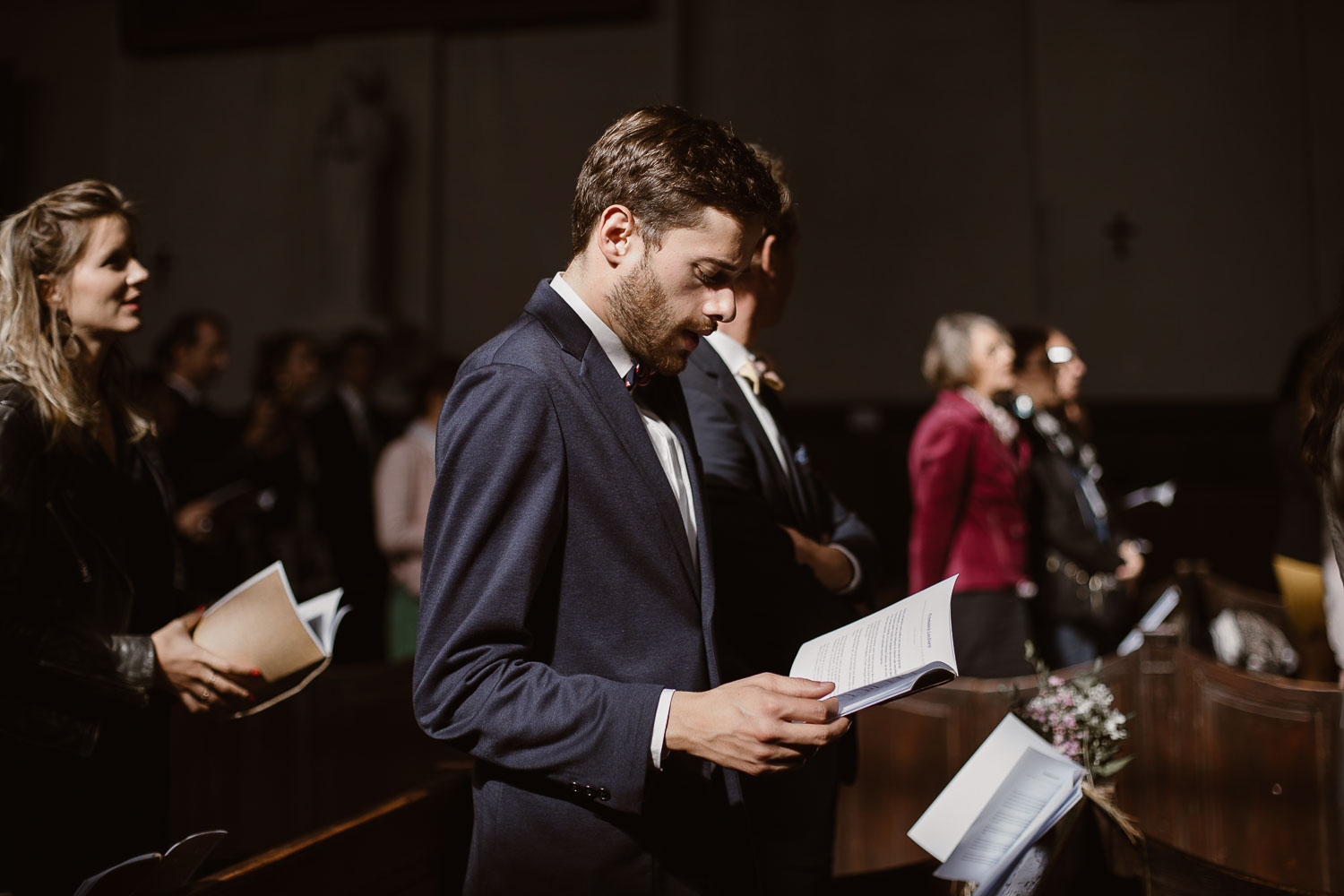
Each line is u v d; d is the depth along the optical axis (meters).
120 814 1.74
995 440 3.38
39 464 1.66
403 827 1.74
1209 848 2.89
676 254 1.30
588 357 1.34
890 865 2.98
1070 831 1.67
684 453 1.47
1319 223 7.71
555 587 1.30
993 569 3.33
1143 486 7.70
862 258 8.64
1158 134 8.06
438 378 4.61
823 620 1.77
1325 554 2.77
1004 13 8.47
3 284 1.74
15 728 1.60
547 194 9.06
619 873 1.27
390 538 4.50
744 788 1.70
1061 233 8.22
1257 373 7.85
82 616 1.71
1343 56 7.70
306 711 3.25
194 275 9.57
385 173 9.05
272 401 4.52
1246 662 4.00
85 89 9.91
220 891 1.38
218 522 3.68
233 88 9.61
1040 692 1.87
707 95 8.91
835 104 8.73
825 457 8.22
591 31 9.03
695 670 1.32
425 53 9.13
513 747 1.21
